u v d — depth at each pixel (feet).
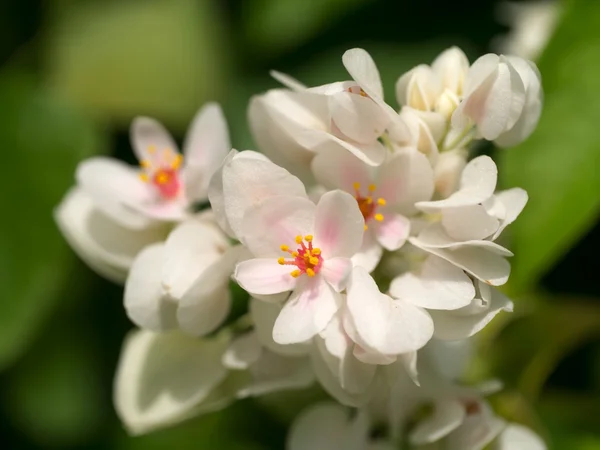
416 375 0.51
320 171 0.54
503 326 0.60
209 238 0.55
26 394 0.71
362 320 0.50
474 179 0.52
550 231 0.59
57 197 0.70
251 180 0.51
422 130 0.53
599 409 0.62
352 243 0.51
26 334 0.68
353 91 0.53
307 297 0.51
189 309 0.53
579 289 0.65
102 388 0.71
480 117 0.53
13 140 0.71
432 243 0.52
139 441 0.69
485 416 0.55
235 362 0.54
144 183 0.59
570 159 0.60
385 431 0.57
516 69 0.53
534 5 0.71
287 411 0.60
